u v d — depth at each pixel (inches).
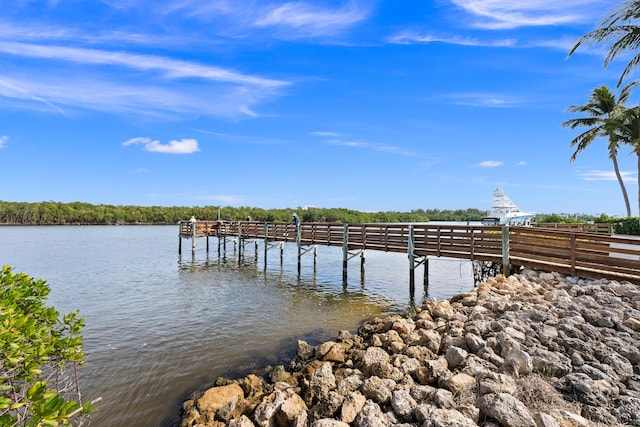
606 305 318.7
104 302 577.0
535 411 169.8
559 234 436.1
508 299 364.8
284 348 363.3
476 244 535.5
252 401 232.5
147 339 393.7
